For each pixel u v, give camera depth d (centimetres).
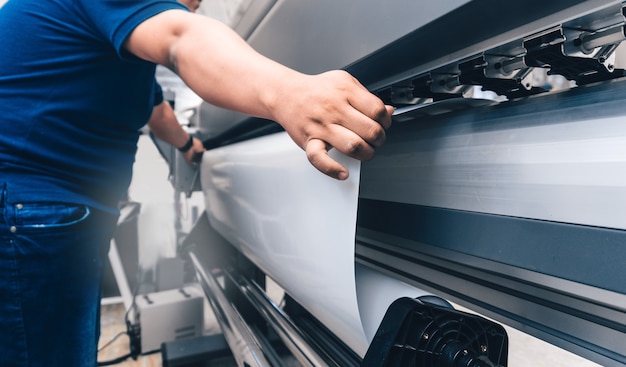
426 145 46
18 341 67
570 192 31
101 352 159
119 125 76
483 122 41
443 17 34
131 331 159
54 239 66
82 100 67
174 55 46
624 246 28
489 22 35
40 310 68
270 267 69
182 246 166
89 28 62
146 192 234
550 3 31
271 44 70
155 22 47
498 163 37
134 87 73
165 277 183
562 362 119
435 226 45
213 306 118
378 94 59
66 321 72
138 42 49
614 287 29
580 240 31
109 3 53
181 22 46
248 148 77
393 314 40
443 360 37
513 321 45
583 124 31
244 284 124
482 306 49
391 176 52
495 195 38
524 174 35
